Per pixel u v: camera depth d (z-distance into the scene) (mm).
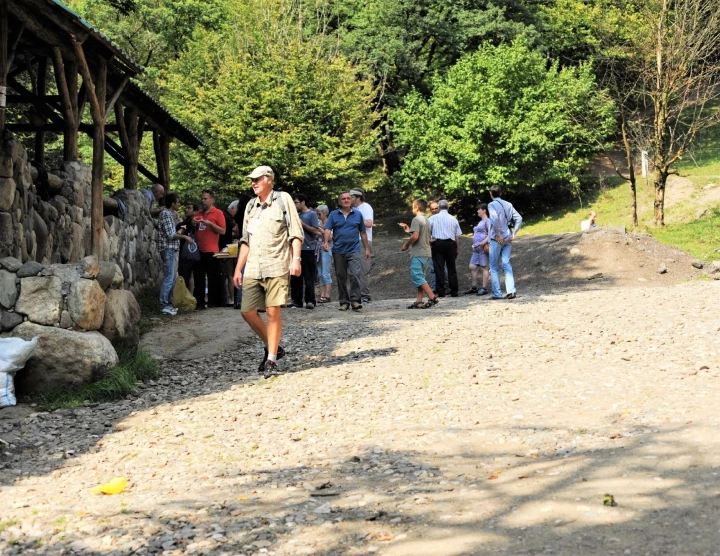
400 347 9516
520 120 33906
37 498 4836
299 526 4012
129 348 8766
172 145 31609
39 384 7621
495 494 4227
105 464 5609
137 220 15508
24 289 7867
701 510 3643
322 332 10922
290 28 33656
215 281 14125
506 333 10188
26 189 10445
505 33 39031
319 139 31359
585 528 3592
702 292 13844
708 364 7500
